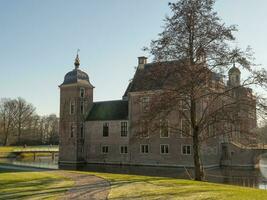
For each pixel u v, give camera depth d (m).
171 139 57.59
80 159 68.25
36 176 29.34
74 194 19.62
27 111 119.62
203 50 24.33
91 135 68.19
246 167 57.41
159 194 17.81
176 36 25.30
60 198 18.44
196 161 26.81
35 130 126.12
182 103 26.61
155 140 59.34
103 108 69.50
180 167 56.06
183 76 24.25
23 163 65.69
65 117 70.56
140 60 63.97
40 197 19.00
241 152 58.41
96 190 20.77
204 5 25.16
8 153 85.25
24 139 119.19
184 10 25.09
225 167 57.19
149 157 59.81
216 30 24.72
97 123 67.69
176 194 17.50
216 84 25.44
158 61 25.67
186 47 25.06
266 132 32.69
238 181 41.50
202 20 24.98
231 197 15.78
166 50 25.48
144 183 22.53
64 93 71.38
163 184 21.61
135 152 61.62
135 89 61.94
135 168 56.38
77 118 68.75
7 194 20.55
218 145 59.69
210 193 17.16
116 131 64.75
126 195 18.27
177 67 24.53
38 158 85.69
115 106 67.94
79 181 25.77
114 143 64.62
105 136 66.12
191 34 25.14
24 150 86.38
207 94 25.23
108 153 65.25
